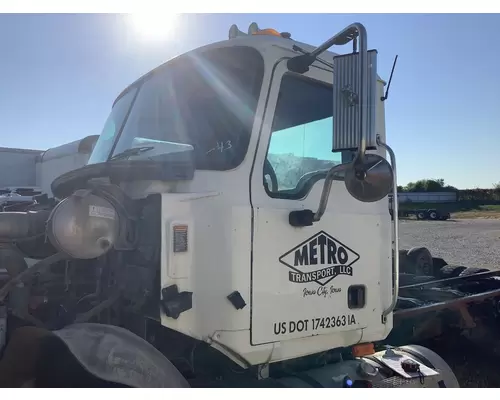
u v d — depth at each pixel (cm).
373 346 322
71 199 229
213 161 258
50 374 202
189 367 257
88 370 195
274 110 267
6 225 254
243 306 241
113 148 328
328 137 299
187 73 296
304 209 269
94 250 229
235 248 243
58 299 274
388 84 338
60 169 727
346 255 290
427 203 5141
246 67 272
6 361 207
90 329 217
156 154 290
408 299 475
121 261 256
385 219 318
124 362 204
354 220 297
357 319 294
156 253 232
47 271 272
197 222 241
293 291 263
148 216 240
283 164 271
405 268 630
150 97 315
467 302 486
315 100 292
